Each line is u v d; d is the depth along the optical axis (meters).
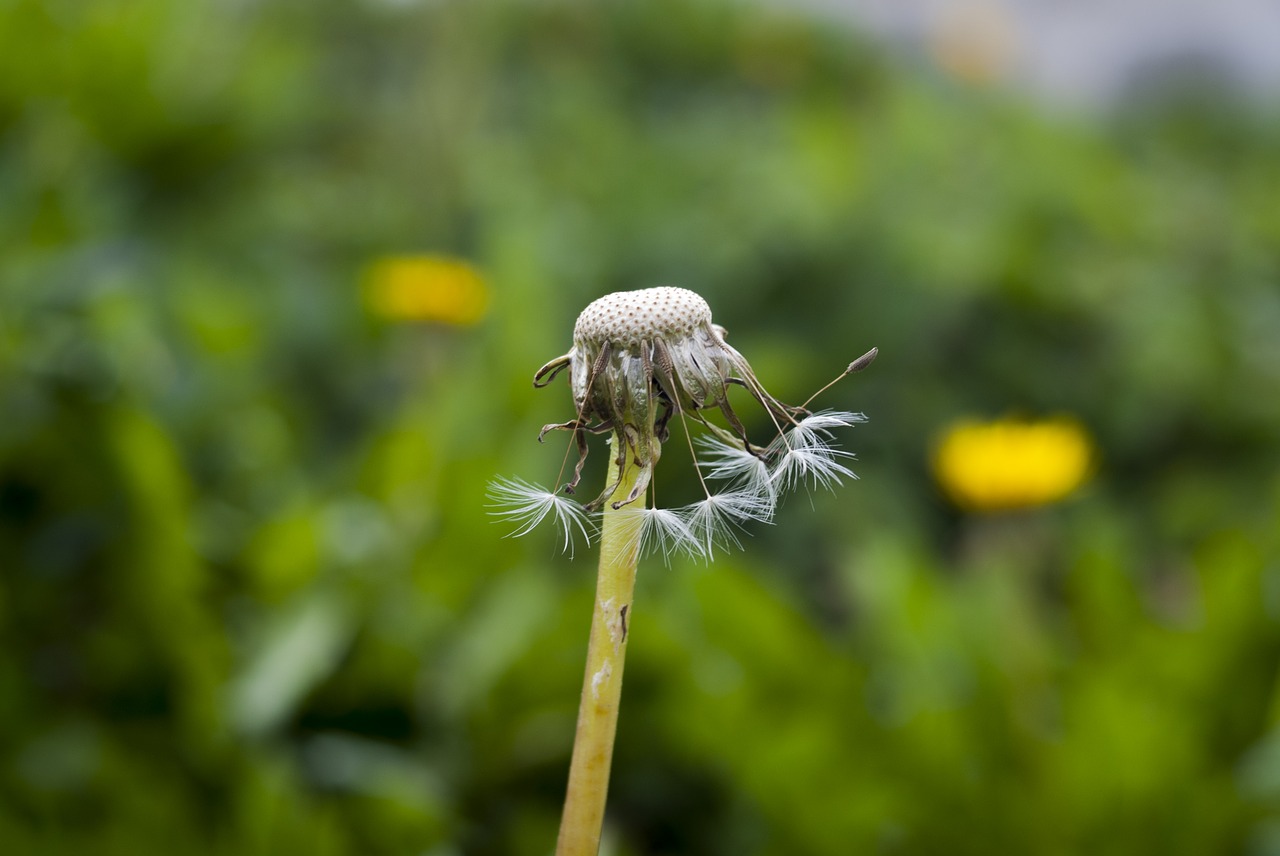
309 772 0.56
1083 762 0.53
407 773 0.56
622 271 0.90
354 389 0.83
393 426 0.69
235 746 0.55
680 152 1.08
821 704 0.55
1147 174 1.34
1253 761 0.54
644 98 1.27
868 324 0.89
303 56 1.07
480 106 1.04
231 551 0.60
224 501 0.64
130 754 0.55
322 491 0.66
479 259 0.93
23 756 0.56
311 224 0.98
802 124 1.12
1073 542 0.70
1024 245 0.96
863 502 0.79
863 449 0.84
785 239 0.91
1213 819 0.53
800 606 0.72
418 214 1.00
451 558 0.60
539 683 0.58
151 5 0.84
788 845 0.54
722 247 0.90
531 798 0.58
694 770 0.58
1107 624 0.57
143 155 0.84
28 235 0.67
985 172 1.07
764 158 1.05
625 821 0.58
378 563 0.60
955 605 0.58
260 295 0.85
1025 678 0.55
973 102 1.26
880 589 0.58
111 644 0.57
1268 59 1.69
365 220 1.01
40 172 0.73
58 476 0.58
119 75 0.79
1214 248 1.09
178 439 0.63
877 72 1.37
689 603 0.60
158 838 0.53
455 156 1.01
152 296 0.71
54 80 0.77
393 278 0.70
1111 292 0.96
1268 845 0.53
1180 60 1.68
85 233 0.70
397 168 1.05
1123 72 1.70
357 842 0.54
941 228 0.94
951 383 0.90
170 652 0.57
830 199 0.94
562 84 1.20
